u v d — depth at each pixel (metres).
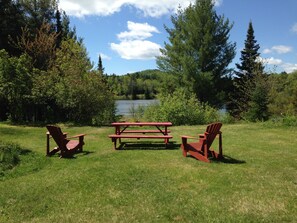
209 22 27.94
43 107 18.16
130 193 5.38
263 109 18.66
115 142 9.34
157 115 16.62
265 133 11.98
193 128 14.05
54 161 7.88
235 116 25.97
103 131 13.63
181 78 28.84
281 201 4.91
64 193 5.45
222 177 6.20
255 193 5.28
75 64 18.47
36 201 5.12
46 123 17.05
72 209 4.77
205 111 17.97
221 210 4.62
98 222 4.32
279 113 20.09
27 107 17.88
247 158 7.83
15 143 9.57
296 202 4.86
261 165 7.12
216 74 28.98
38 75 17.89
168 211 4.61
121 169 6.90
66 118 18.42
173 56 29.00
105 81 20.39
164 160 7.76
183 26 29.67
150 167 7.04
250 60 31.03
